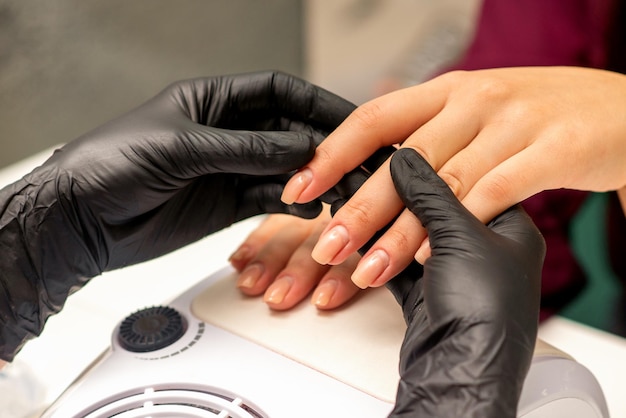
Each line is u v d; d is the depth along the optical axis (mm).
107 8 611
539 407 302
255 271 376
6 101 551
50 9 562
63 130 604
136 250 382
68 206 356
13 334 365
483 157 338
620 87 378
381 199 332
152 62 692
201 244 477
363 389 320
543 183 337
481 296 281
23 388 371
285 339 345
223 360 339
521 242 305
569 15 605
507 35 642
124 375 337
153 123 361
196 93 378
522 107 350
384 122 349
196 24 739
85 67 606
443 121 346
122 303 430
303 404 317
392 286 340
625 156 364
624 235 568
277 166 343
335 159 344
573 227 624
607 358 396
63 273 368
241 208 397
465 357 275
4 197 355
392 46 892
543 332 417
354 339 341
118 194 355
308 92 374
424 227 317
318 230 395
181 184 363
